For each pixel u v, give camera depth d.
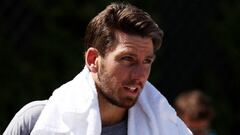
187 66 16.17
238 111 17.25
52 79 13.83
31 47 13.73
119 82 6.57
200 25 16.41
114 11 6.67
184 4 16.03
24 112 7.02
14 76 13.44
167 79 15.73
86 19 14.19
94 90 6.82
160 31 6.69
